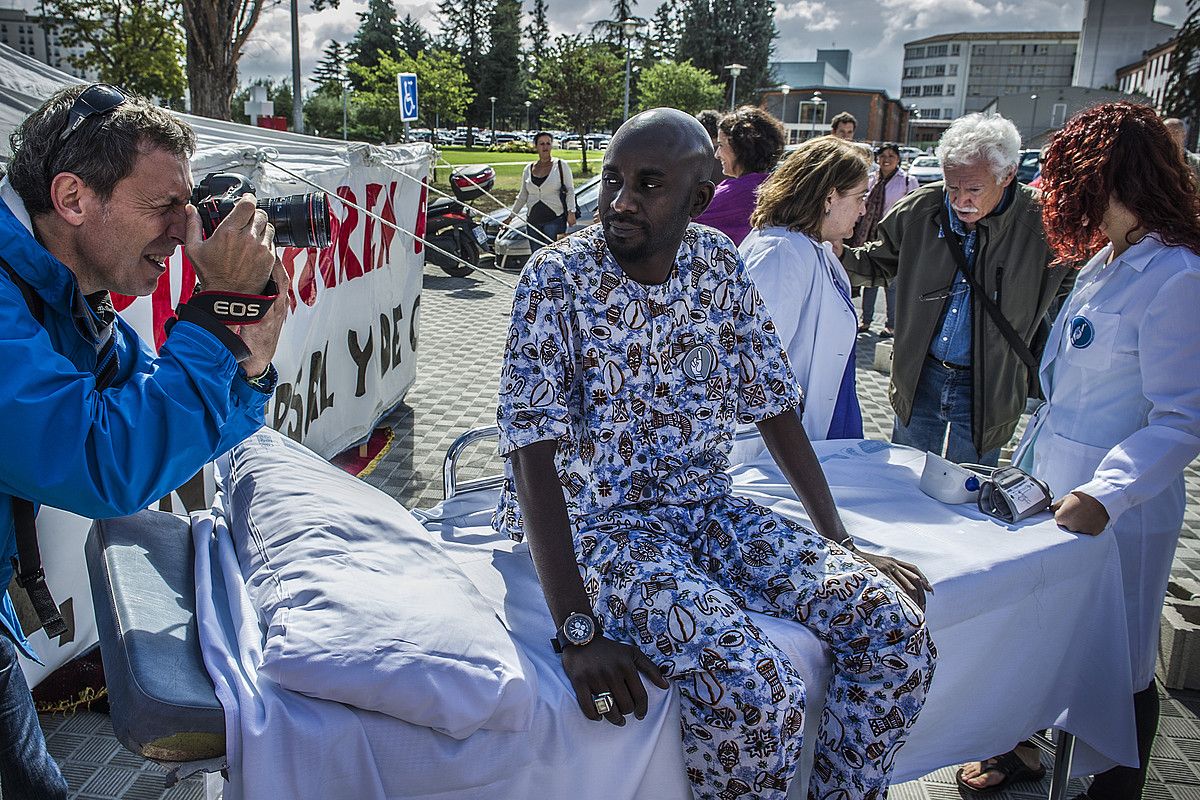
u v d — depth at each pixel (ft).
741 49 206.28
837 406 9.46
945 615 5.92
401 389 17.76
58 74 9.76
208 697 4.04
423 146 18.21
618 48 199.52
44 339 4.01
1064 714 7.11
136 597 4.59
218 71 39.24
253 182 10.02
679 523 5.65
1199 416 6.64
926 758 6.27
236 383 4.48
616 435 5.39
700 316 5.62
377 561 4.95
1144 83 246.47
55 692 8.38
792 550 5.42
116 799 7.40
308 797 4.12
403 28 226.58
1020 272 9.43
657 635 4.81
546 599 4.92
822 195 8.69
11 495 4.33
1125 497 6.66
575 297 5.26
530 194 33.37
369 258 15.14
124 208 4.18
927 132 412.57
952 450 10.18
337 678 4.07
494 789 4.52
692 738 4.79
